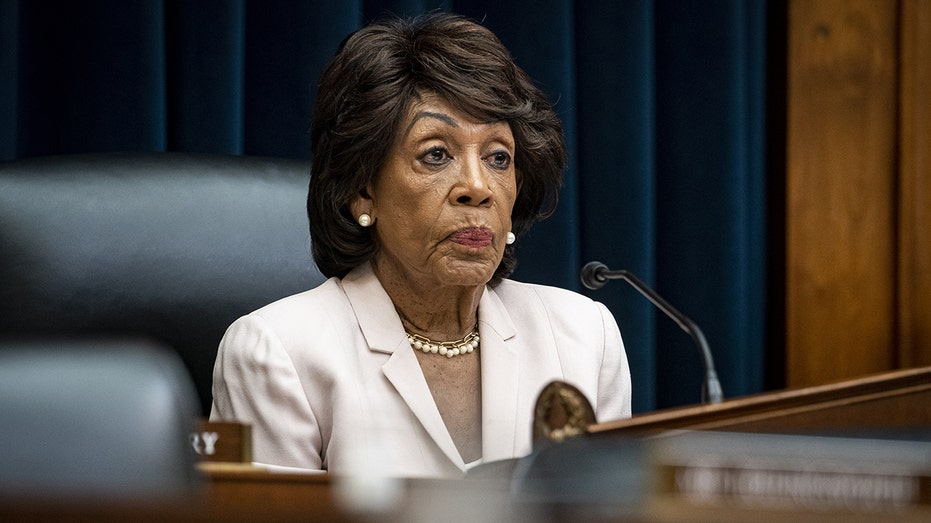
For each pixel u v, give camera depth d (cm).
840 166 1016
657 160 987
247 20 820
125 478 188
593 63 945
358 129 508
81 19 762
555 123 548
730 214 975
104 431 188
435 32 519
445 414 518
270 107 821
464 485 280
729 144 974
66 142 763
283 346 504
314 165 533
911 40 1015
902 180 1017
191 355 596
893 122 1022
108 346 197
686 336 977
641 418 316
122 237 591
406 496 242
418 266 510
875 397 361
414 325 529
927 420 366
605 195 941
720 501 210
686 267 977
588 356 548
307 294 534
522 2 905
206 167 627
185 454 195
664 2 985
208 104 786
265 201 628
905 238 1018
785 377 1014
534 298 564
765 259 1027
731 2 976
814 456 215
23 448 186
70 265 576
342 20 818
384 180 514
